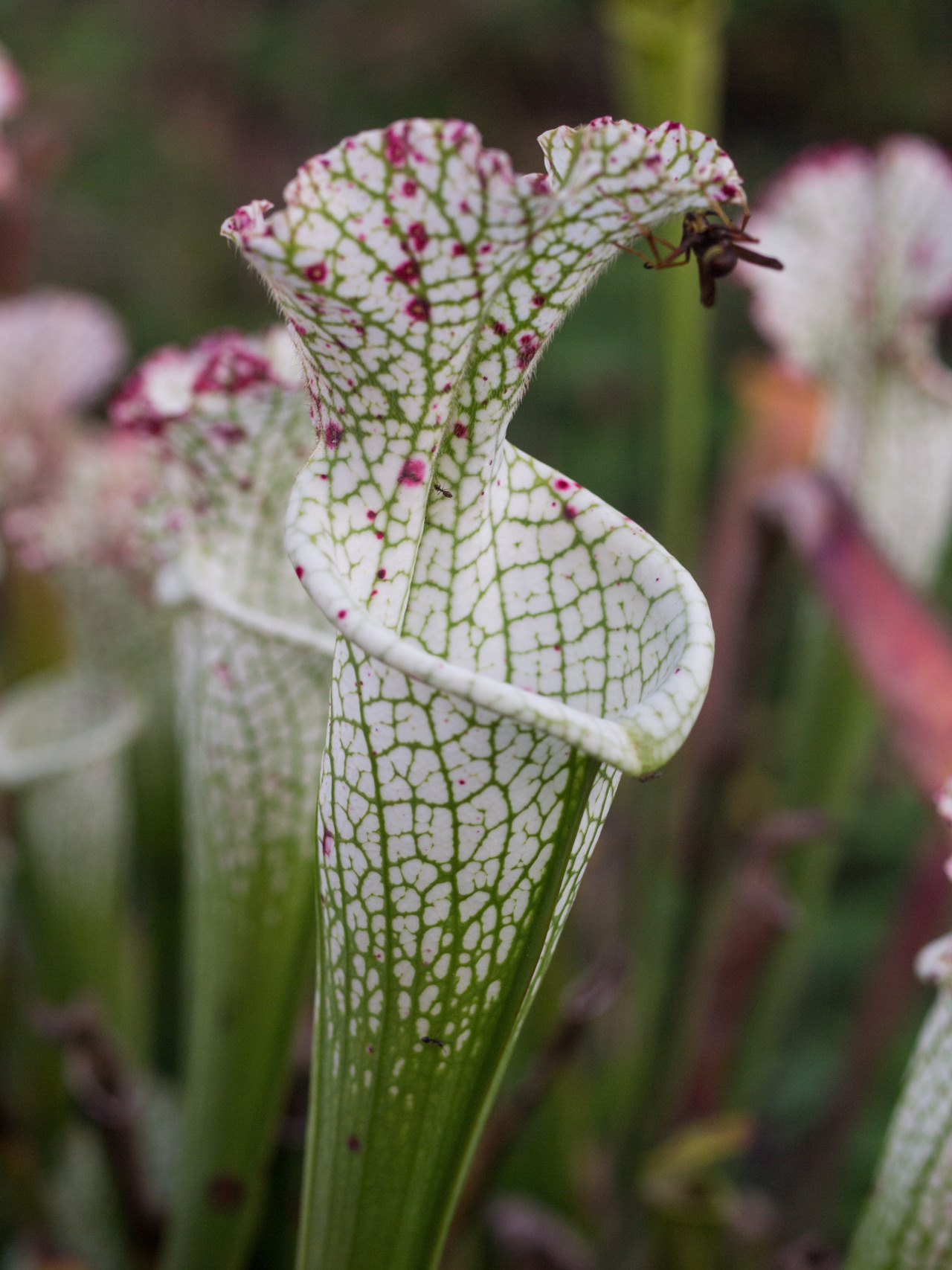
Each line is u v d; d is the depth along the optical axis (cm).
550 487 31
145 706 54
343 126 161
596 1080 65
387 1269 32
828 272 52
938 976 34
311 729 37
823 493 47
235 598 39
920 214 51
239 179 152
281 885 38
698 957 49
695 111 48
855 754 55
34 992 52
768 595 49
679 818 58
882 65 155
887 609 43
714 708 52
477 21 164
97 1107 44
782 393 62
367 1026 31
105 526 51
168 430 37
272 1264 46
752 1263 50
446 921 30
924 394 53
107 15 149
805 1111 70
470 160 27
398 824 30
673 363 51
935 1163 34
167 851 55
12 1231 56
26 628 62
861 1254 36
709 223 31
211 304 136
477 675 28
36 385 54
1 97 54
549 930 30
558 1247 50
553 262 28
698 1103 52
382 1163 32
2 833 56
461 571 31
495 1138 43
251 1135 39
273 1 164
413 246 28
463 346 29
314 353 29
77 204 134
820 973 79
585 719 28
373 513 30
